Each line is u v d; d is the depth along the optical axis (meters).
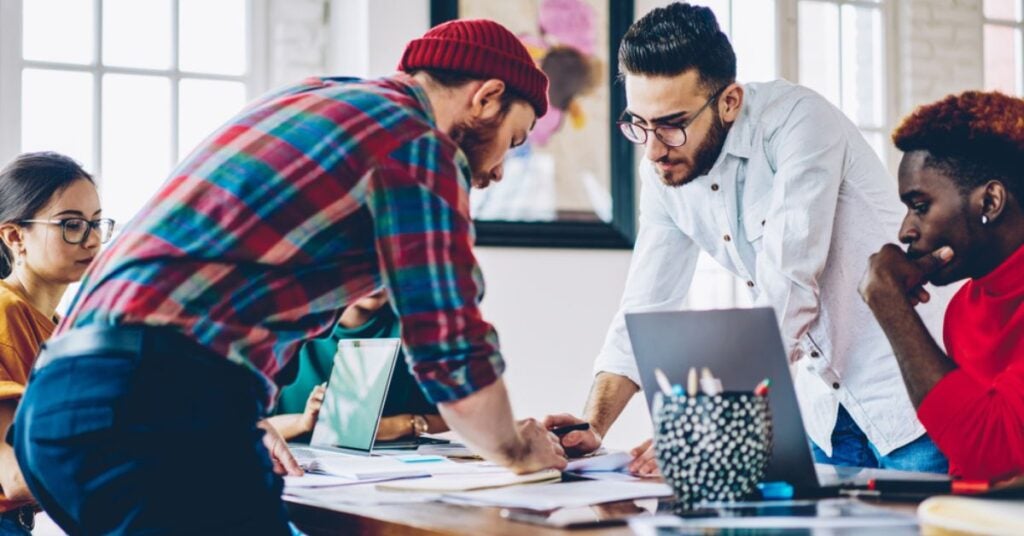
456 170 1.56
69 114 4.19
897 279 1.80
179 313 1.44
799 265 2.19
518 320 4.61
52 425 1.44
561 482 1.77
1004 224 1.81
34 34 4.14
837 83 5.54
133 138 4.29
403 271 1.50
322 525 1.66
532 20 4.64
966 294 1.91
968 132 1.81
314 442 2.49
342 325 3.08
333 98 1.56
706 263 5.28
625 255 4.83
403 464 2.05
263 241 1.48
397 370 3.02
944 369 1.71
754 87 2.36
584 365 4.73
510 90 1.71
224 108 4.43
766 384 1.52
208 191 1.49
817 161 2.23
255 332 1.49
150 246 1.47
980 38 5.86
